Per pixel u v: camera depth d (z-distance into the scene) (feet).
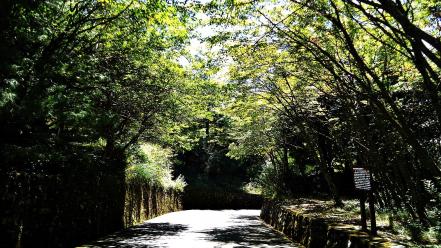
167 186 81.35
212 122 85.30
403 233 21.36
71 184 29.91
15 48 21.57
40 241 24.58
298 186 59.41
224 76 36.09
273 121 51.62
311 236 30.25
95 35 29.76
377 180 30.19
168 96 42.09
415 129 26.05
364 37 26.17
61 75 25.26
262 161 79.56
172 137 54.54
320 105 38.60
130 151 51.70
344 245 22.21
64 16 27.14
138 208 56.18
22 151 21.40
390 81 29.68
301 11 24.54
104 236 38.42
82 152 28.60
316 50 24.54
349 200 45.09
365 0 14.40
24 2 21.34
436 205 21.53
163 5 21.61
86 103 25.18
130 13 26.45
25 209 22.66
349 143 35.63
